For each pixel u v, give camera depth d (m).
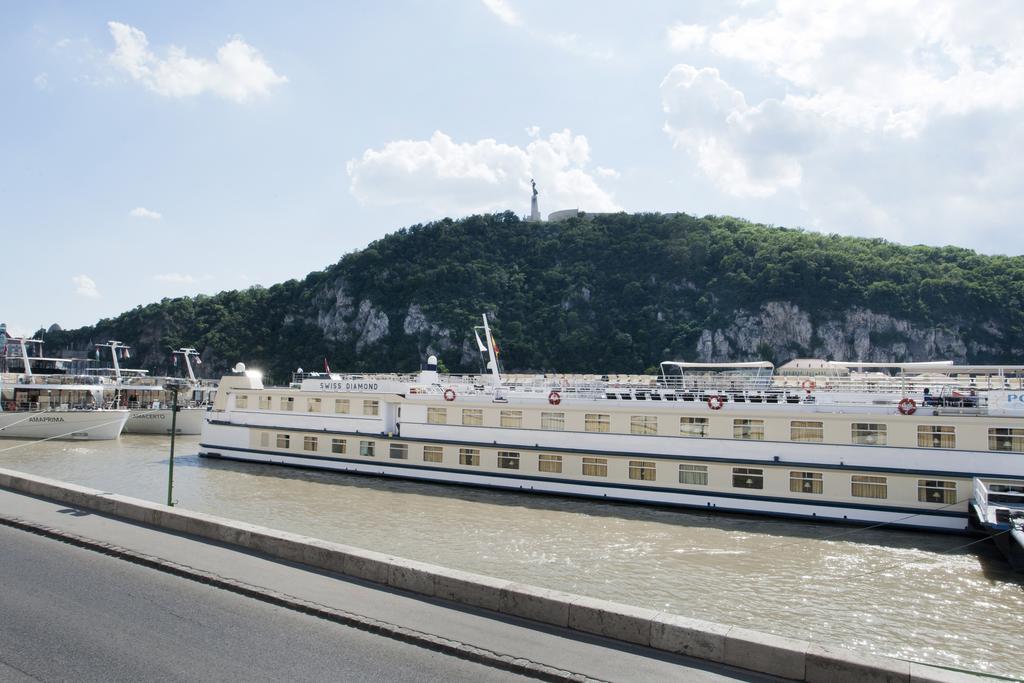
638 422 40.16
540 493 42.50
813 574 27.73
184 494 42.81
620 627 12.57
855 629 22.11
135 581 15.94
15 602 14.30
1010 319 177.75
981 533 32.59
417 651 12.16
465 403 45.50
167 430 79.88
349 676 11.03
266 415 55.19
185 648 12.09
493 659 11.62
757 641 11.36
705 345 184.12
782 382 52.41
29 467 53.97
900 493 34.38
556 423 42.47
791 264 194.62
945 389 40.06
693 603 24.31
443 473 45.84
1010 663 19.66
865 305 184.38
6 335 87.06
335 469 50.81
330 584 15.56
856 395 39.47
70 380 83.31
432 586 14.82
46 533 19.88
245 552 18.09
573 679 10.93
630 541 32.38
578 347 185.38
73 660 11.47
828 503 35.53
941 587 26.27
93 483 46.69
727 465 37.81
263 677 10.93
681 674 11.21
